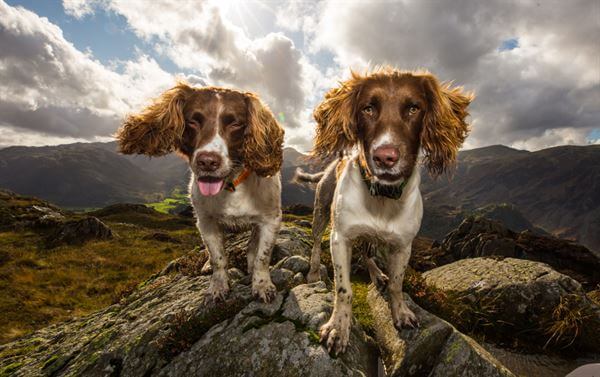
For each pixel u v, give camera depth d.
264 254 0.74
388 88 0.54
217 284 0.76
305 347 0.57
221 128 0.68
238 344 0.62
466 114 0.62
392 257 0.66
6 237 5.51
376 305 0.80
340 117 0.59
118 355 0.71
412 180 0.60
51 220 6.43
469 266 1.08
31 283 3.31
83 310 2.80
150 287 1.12
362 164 0.59
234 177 0.71
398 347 0.62
